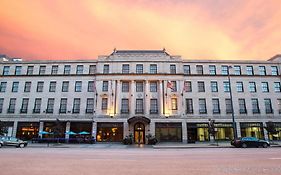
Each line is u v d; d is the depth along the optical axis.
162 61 38.78
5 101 37.75
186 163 10.26
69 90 38.00
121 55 39.28
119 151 19.34
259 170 8.16
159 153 16.75
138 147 26.30
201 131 36.16
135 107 36.69
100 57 39.31
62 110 37.12
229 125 36.41
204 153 16.52
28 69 39.62
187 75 38.44
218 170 8.21
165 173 7.61
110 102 36.56
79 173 7.59
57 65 39.78
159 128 35.50
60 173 7.58
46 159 11.84
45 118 36.62
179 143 33.84
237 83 38.56
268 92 38.25
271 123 33.12
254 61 39.91
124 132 35.16
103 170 8.22
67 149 22.09
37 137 35.84
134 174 7.43
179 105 36.56
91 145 30.34
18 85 38.56
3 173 7.50
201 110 37.03
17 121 36.72
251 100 37.75
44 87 38.25
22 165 9.43
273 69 39.78
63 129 35.91
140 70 38.44
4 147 25.12
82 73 39.12
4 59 41.44
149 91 37.44
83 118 36.50
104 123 35.72
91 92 37.91
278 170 8.16
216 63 39.62
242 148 23.75
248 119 36.72
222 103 37.41
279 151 18.33
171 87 35.66
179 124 35.75
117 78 37.62
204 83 38.31
